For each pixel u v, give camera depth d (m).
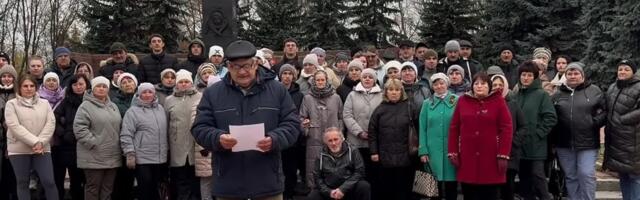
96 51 21.39
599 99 7.21
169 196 7.80
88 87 7.63
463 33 20.42
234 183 4.42
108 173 7.23
